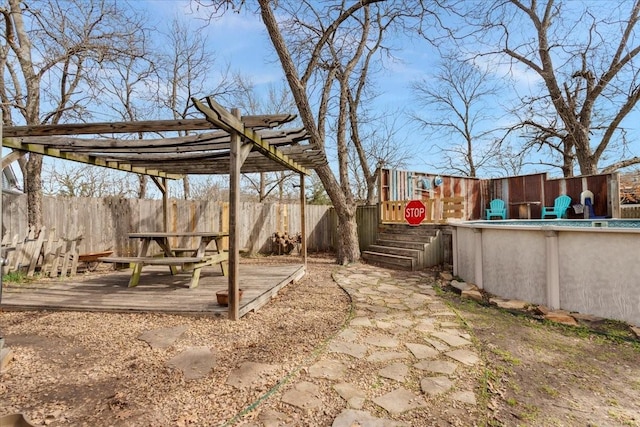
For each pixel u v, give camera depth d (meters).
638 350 2.97
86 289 4.86
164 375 2.44
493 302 4.48
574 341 3.19
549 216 10.34
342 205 8.38
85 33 6.52
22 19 6.26
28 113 6.23
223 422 1.90
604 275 3.65
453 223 6.34
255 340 3.13
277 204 10.49
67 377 2.40
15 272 5.58
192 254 6.34
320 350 2.92
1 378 2.38
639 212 9.91
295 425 1.87
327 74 9.46
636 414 2.03
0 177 2.55
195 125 3.42
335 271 7.28
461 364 2.69
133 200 7.94
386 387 2.31
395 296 4.99
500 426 1.90
